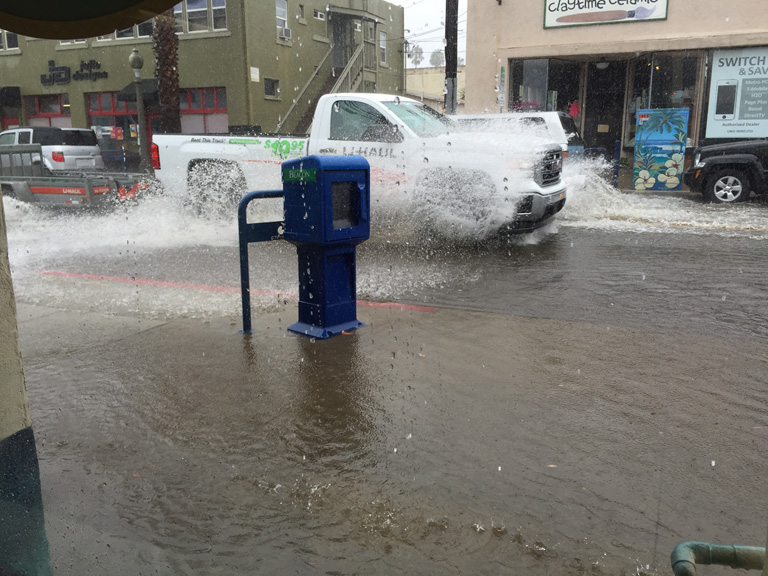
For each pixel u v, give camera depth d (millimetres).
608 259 7102
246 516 2455
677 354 4082
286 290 5945
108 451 2982
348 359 4074
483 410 3312
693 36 14641
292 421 3240
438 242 8188
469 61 16844
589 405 3348
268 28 21875
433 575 2105
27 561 2176
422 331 4621
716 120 15055
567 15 15680
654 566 2121
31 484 2238
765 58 14430
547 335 4492
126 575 2133
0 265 2090
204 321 4953
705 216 10383
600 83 17594
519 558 2180
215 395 3574
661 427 3094
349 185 4461
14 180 12375
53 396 3602
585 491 2564
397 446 2963
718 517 2383
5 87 24781
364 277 6406
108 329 4801
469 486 2617
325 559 2195
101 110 24125
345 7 25266
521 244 8102
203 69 21641
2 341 2113
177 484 2689
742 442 2938
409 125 8117
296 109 23844
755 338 4387
